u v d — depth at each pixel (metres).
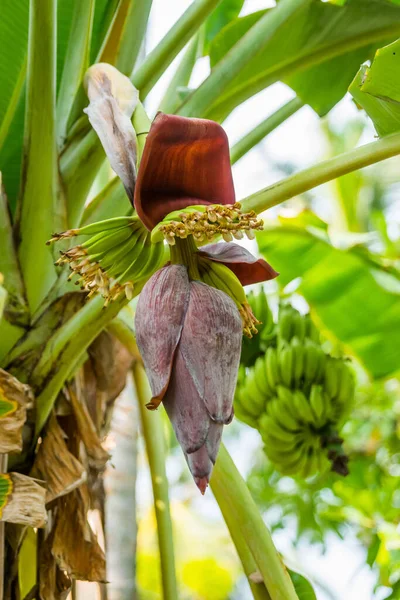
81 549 2.09
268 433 2.56
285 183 1.92
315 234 3.24
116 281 1.74
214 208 1.64
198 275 1.70
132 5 2.27
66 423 2.21
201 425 1.57
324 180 1.91
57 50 2.45
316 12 2.37
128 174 1.72
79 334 2.04
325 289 3.28
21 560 2.34
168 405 1.59
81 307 2.15
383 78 1.93
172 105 2.57
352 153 1.92
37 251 2.16
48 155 2.15
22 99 2.44
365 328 3.28
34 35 2.05
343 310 3.29
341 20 2.38
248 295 2.76
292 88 2.61
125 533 2.95
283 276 3.28
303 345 2.61
